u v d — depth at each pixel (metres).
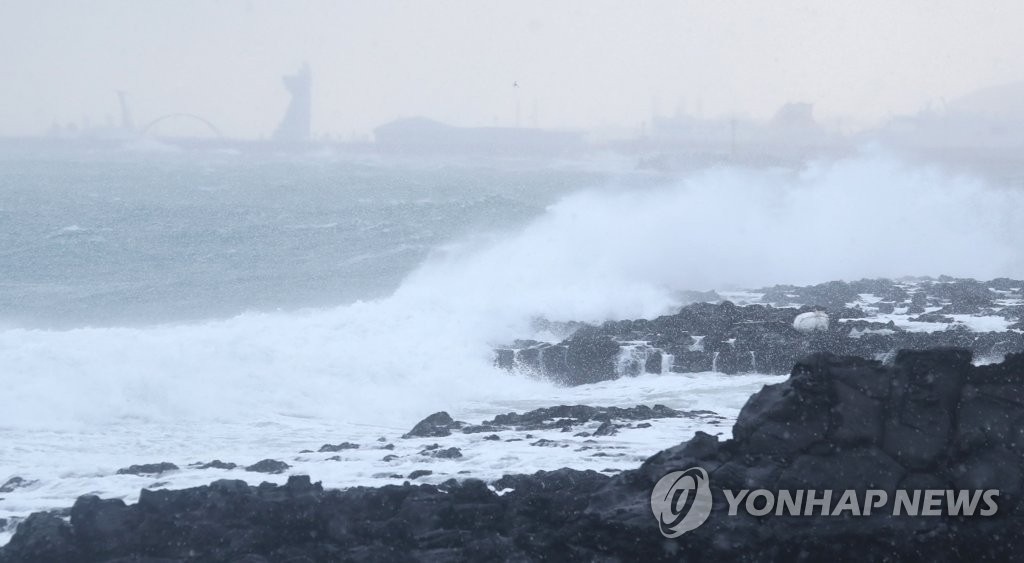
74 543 24.42
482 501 25.89
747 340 59.00
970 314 69.62
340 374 55.12
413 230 129.00
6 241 122.56
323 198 190.62
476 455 34.06
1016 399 23.92
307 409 51.12
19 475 33.97
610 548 23.27
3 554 24.42
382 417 51.12
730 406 50.00
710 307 68.81
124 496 30.12
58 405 46.62
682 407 50.19
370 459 34.31
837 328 63.06
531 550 23.77
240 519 24.88
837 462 23.34
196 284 102.31
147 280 105.00
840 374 24.08
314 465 33.12
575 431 39.19
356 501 25.73
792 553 22.70
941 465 23.34
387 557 23.34
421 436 39.69
